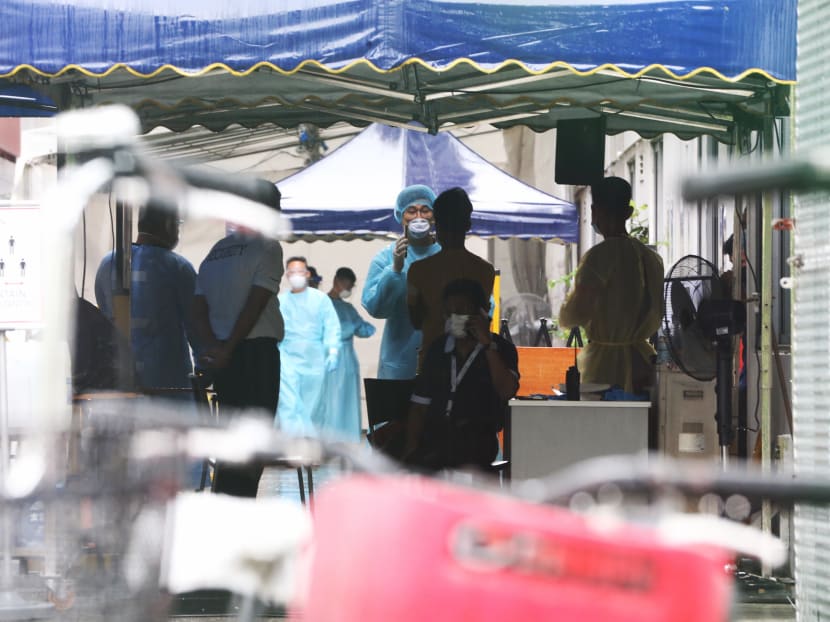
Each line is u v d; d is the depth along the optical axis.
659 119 27.97
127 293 21.55
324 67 17.53
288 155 50.47
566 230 41.91
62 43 17.86
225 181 5.99
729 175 4.20
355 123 28.81
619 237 24.61
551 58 17.56
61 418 6.40
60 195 5.95
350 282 43.78
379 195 41.38
